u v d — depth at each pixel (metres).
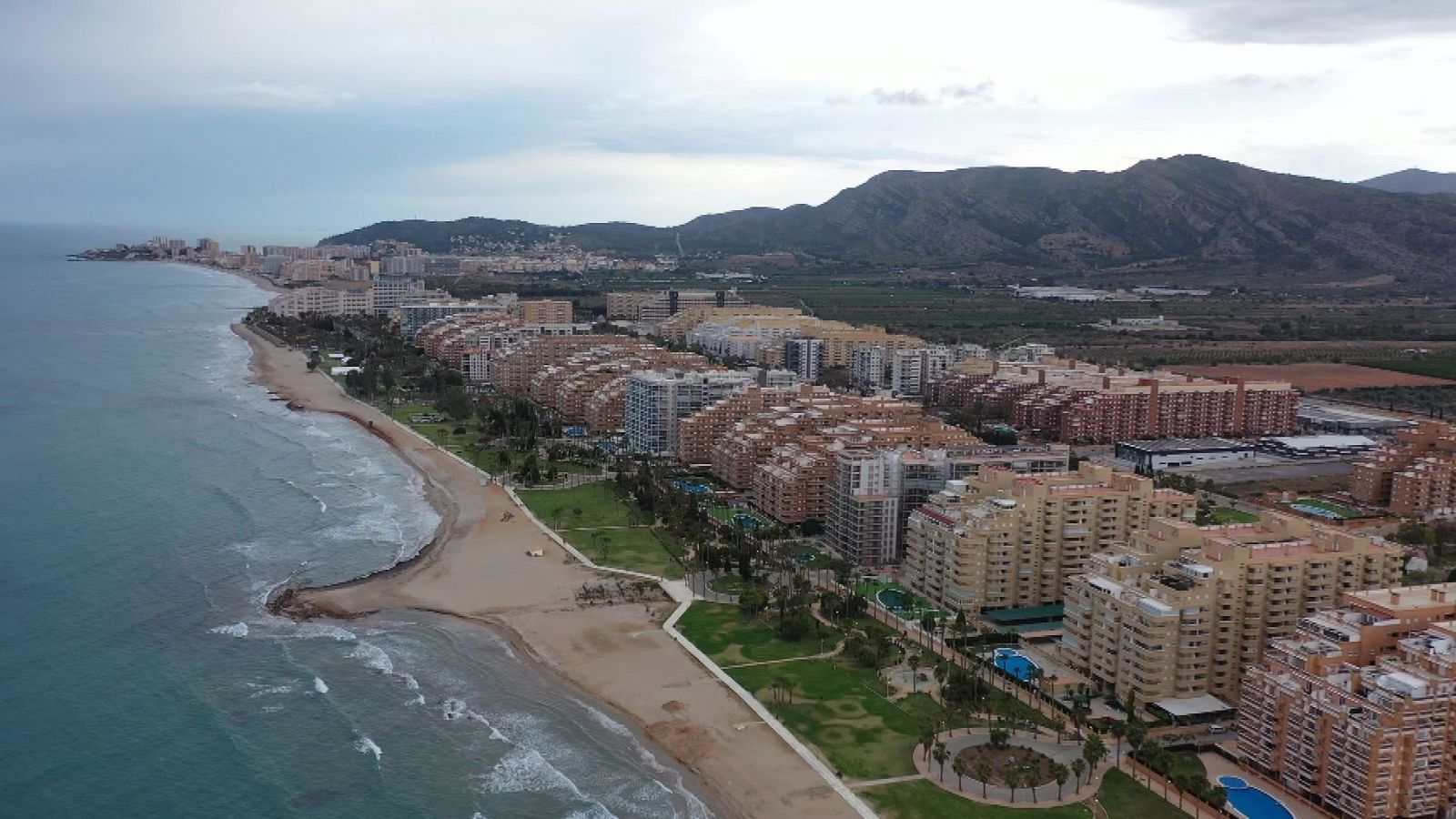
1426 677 177.62
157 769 191.38
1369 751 171.88
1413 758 172.88
